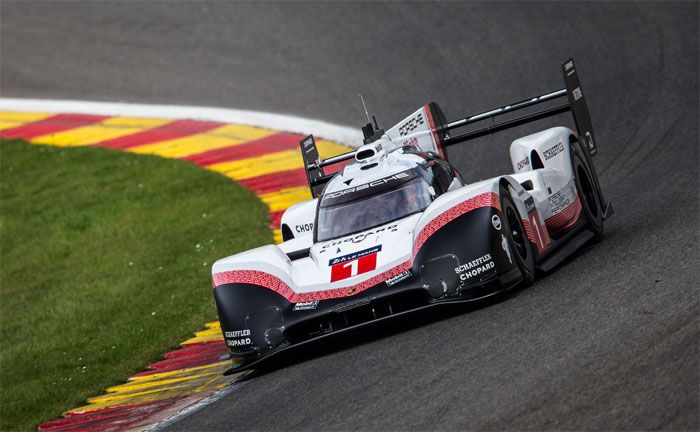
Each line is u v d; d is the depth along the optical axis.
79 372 34.31
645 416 16.64
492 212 25.81
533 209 28.89
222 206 53.78
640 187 39.19
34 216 60.19
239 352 26.72
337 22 81.19
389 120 62.19
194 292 40.44
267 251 28.20
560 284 26.41
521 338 22.23
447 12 77.19
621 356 19.52
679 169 40.00
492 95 61.75
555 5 73.38
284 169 58.44
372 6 82.19
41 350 38.59
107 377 32.91
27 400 32.28
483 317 24.80
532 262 27.56
